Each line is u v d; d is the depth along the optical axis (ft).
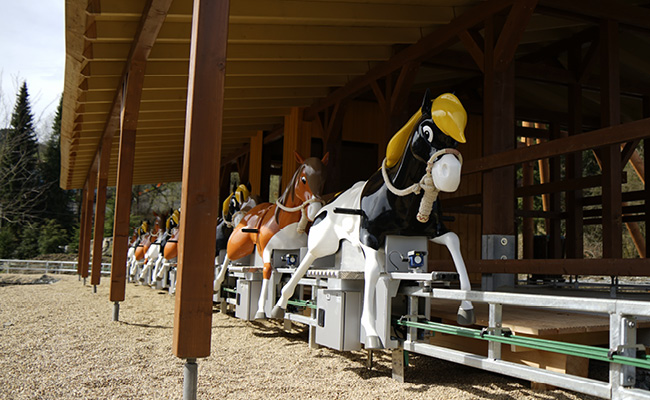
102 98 27.27
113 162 49.83
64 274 77.20
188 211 9.29
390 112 25.58
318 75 28.58
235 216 23.47
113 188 128.06
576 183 29.78
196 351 9.16
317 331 14.16
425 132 11.20
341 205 14.34
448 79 35.68
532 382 11.77
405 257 12.49
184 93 29.30
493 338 9.62
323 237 14.75
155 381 12.34
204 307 9.25
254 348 16.78
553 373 8.55
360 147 36.42
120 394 11.19
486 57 20.31
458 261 12.00
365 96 35.45
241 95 29.71
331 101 30.71
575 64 29.19
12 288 43.29
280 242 18.11
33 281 65.26
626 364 7.37
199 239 9.32
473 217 39.55
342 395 11.10
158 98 28.71
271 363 14.46
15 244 125.59
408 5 22.35
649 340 11.96
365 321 12.14
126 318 23.81
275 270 18.24
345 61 27.48
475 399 10.82
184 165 9.71
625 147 32.53
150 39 19.33
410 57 24.38
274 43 24.47
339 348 12.80
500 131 19.51
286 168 34.55
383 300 12.03
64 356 15.15
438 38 22.76
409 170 11.94
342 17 21.57
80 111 28.89
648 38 29.35
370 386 11.90
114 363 14.28
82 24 18.63
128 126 22.71
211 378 12.56
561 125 42.06
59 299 32.86
